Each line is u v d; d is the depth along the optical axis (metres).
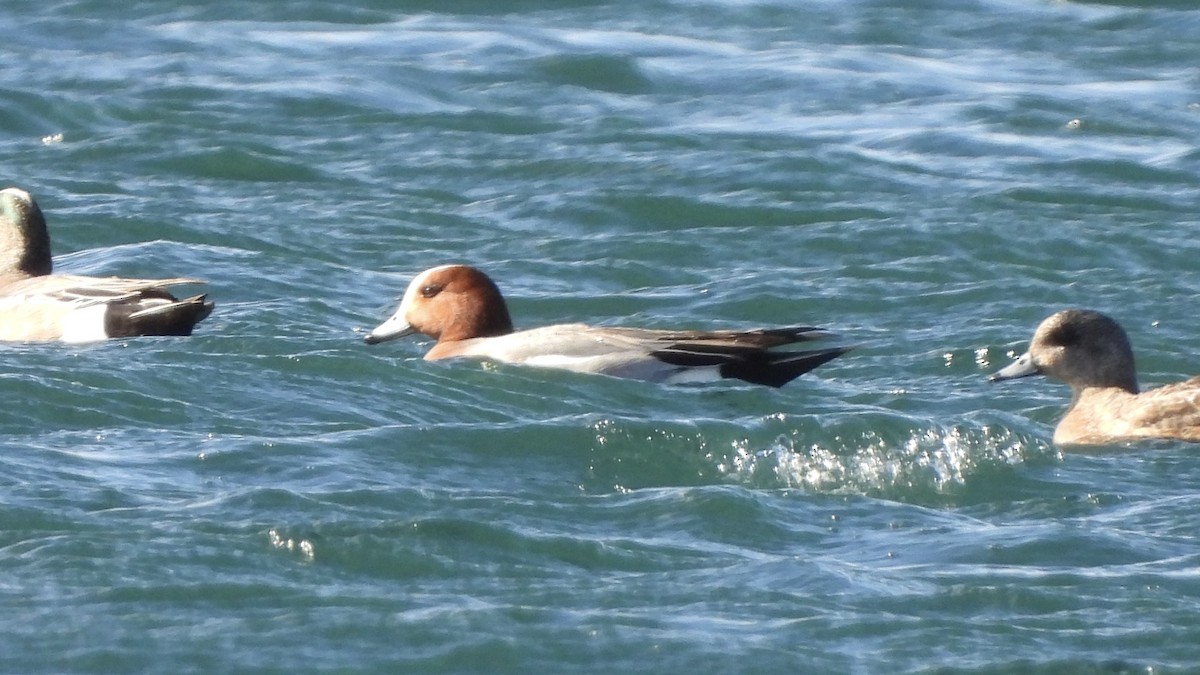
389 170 24.75
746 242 21.64
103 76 29.14
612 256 21.14
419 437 12.93
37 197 22.83
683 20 34.66
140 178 24.11
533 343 15.80
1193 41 33.34
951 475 12.71
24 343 16.39
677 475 12.68
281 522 10.95
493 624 9.66
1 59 30.20
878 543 11.26
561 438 12.97
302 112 27.59
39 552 10.37
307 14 34.53
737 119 27.84
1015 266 20.73
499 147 25.94
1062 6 35.88
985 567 10.73
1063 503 12.23
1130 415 14.33
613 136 26.58
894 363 17.08
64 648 9.25
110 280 17.45
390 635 9.48
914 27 34.22
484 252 21.38
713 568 10.61
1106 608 10.06
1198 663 9.33
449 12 35.19
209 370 14.63
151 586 9.96
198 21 33.78
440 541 10.78
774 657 9.33
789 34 33.62
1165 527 11.66
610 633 9.55
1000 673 9.21
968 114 28.17
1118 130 27.34
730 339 15.67
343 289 19.64
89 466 11.99
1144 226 22.17
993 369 16.91
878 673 9.20
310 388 14.45
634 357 15.54
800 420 13.18
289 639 9.43
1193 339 17.89
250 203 23.06
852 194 23.75
